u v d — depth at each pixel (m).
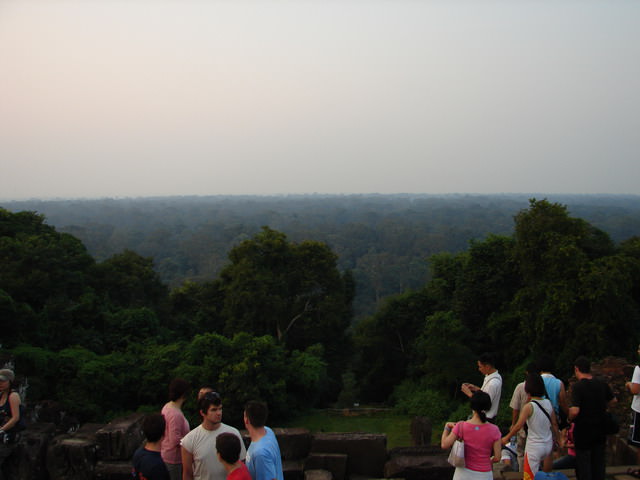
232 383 13.85
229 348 14.78
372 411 16.92
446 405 16.83
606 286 14.90
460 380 18.33
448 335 18.45
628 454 6.39
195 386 14.08
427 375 19.91
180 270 73.19
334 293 23.92
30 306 16.64
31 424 6.71
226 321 22.84
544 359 5.52
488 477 4.18
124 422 6.61
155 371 14.46
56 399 12.77
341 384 24.52
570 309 15.63
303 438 6.57
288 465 6.34
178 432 4.91
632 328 15.87
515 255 18.41
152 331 18.83
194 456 4.34
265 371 14.89
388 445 12.91
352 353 26.98
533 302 17.41
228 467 3.91
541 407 4.85
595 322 15.26
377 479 6.16
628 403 8.15
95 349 16.58
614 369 9.55
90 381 13.33
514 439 6.32
